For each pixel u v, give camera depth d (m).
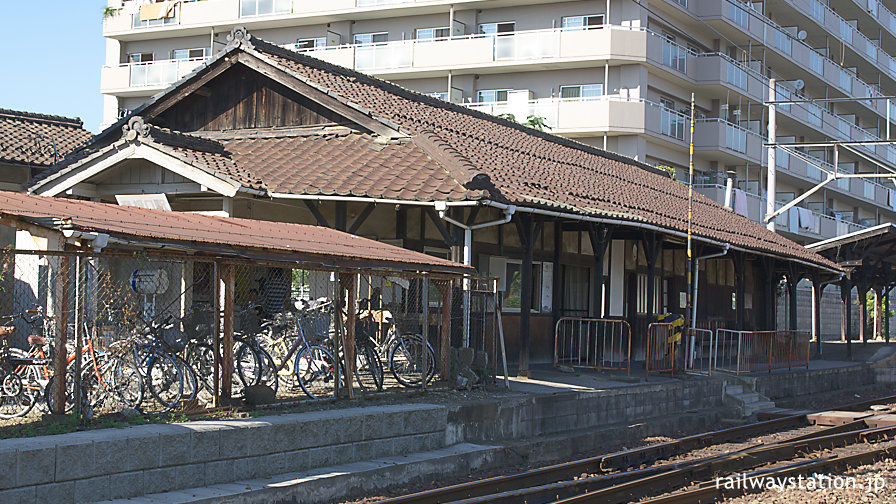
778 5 39.97
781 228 38.69
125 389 8.84
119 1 40.62
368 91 17.41
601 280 16.45
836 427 14.38
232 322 9.41
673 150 35.22
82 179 14.27
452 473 9.98
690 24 36.06
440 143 14.49
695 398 16.22
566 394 12.71
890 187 54.59
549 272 17.45
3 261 9.83
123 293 10.47
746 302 27.17
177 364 9.28
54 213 8.35
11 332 9.12
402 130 15.02
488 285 14.02
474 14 34.75
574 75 33.62
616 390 13.84
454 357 12.39
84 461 7.11
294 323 11.38
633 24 32.75
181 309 10.75
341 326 11.02
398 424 9.96
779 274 28.47
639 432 13.60
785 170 39.94
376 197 13.01
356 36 36.53
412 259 11.31
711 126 35.12
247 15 36.94
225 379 9.32
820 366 23.22
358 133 15.69
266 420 8.73
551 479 9.71
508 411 11.65
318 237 11.49
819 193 45.66
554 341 17.16
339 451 9.23
